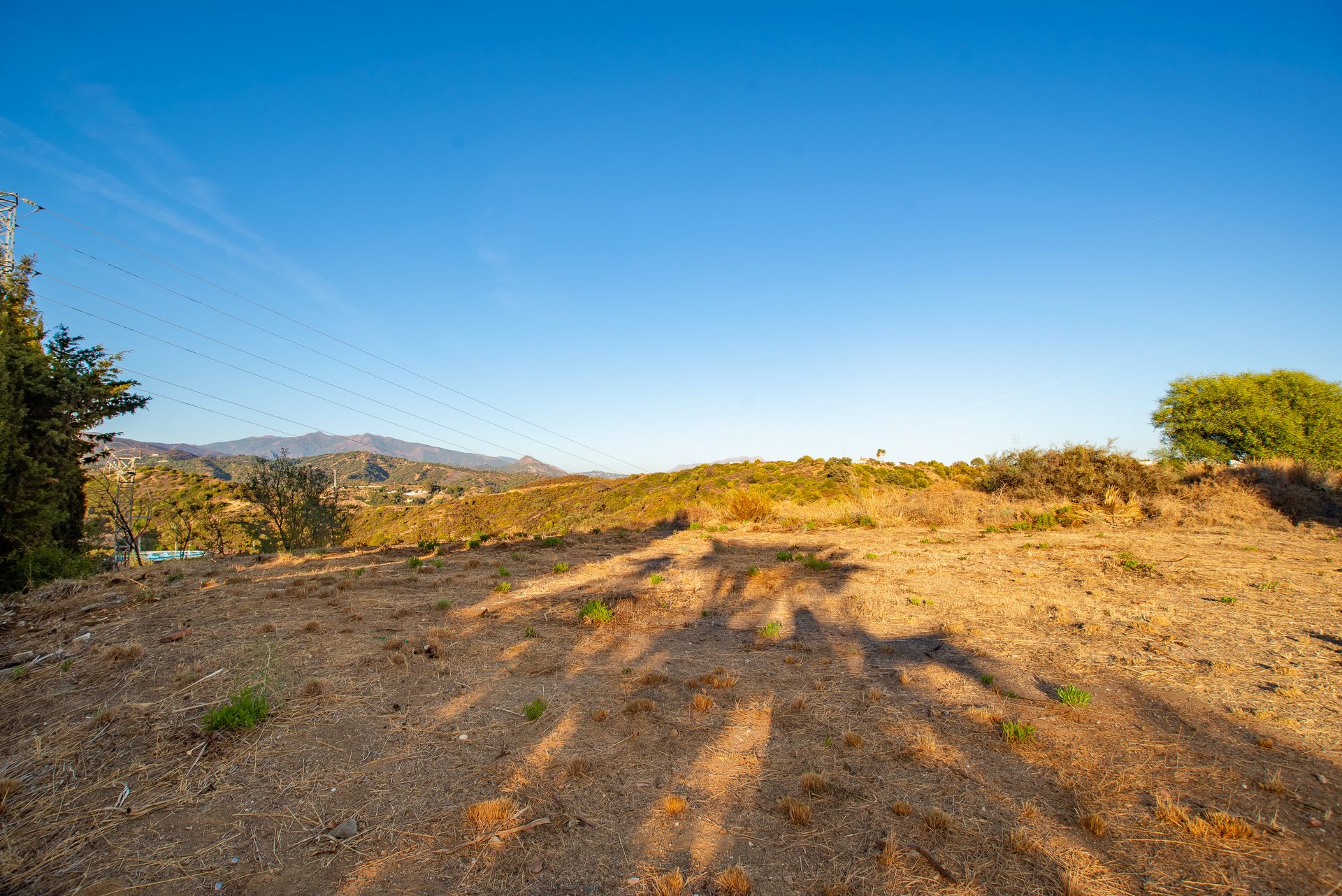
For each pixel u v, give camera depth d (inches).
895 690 204.5
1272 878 108.8
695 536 626.8
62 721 170.4
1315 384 1093.8
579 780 147.7
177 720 170.9
